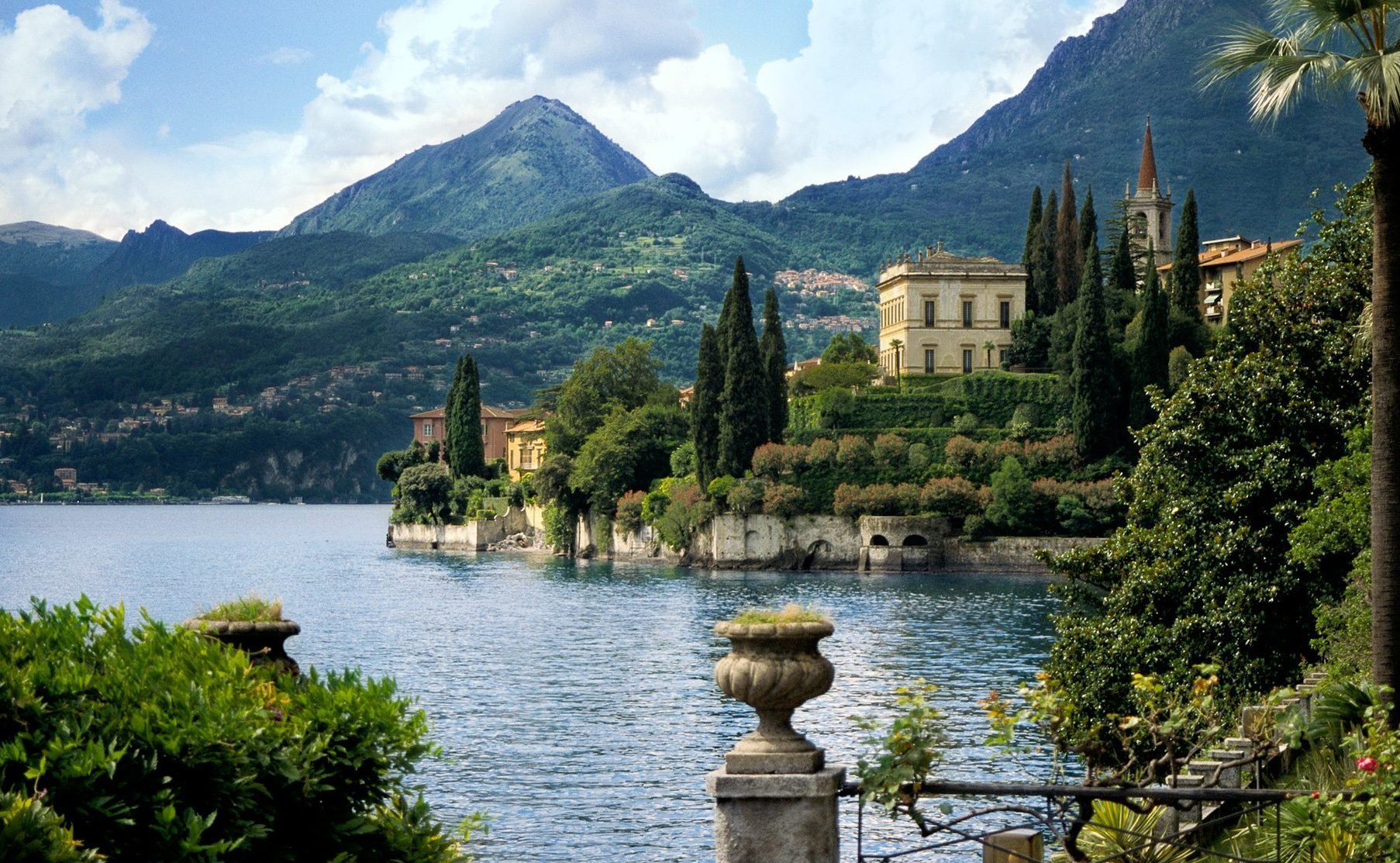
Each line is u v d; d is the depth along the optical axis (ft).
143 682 41.45
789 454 540.93
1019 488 516.32
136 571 609.83
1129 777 58.23
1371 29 85.20
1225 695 135.23
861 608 389.19
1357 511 121.90
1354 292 147.33
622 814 156.87
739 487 537.24
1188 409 152.25
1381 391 86.48
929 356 593.83
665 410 640.17
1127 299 568.00
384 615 391.65
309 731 44.34
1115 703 144.25
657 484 608.60
